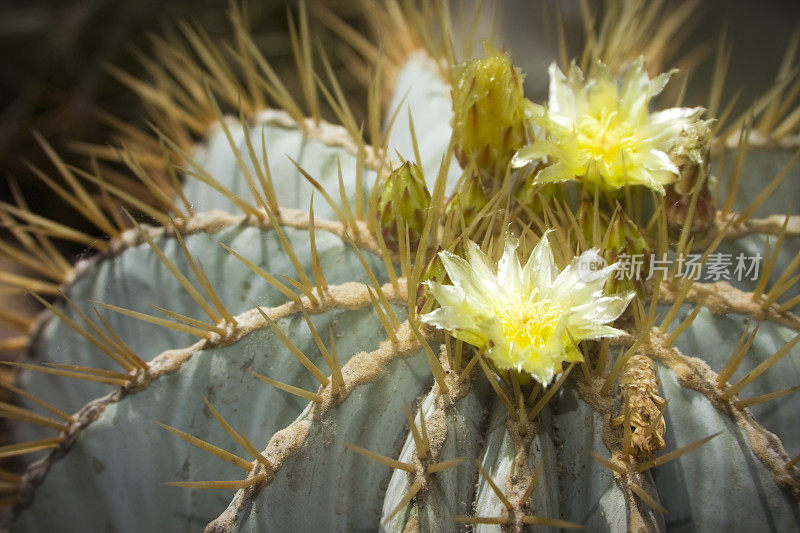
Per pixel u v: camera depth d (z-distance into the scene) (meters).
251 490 0.19
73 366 0.20
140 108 0.39
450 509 0.18
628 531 0.18
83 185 0.38
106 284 0.22
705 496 0.19
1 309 0.25
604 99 0.20
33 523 0.21
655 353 0.19
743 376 0.20
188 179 0.24
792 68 0.32
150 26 0.40
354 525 0.19
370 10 0.30
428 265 0.19
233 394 0.20
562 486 0.19
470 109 0.20
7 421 0.25
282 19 0.40
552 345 0.18
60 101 0.40
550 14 0.34
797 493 0.19
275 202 0.21
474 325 0.18
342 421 0.19
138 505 0.20
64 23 0.40
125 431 0.20
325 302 0.20
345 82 0.40
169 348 0.22
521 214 0.20
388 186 0.20
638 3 0.25
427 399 0.19
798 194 0.22
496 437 0.18
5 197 0.38
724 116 0.22
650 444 0.18
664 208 0.20
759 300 0.20
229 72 0.26
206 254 0.21
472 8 0.34
